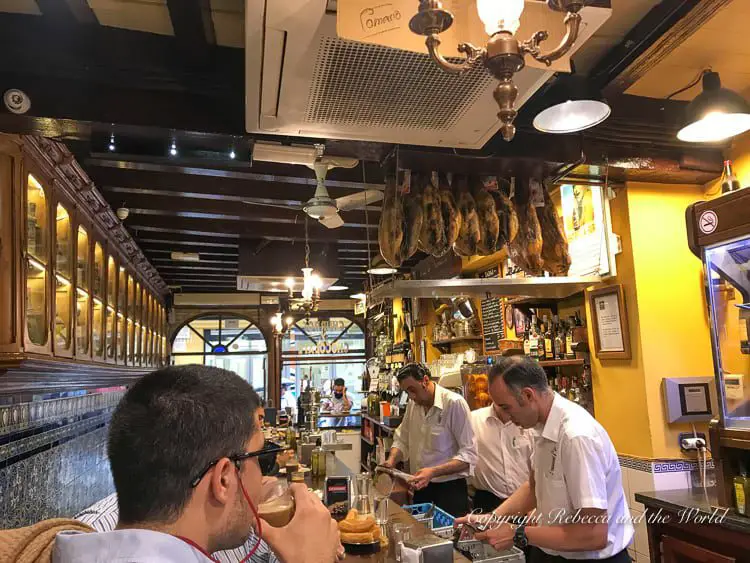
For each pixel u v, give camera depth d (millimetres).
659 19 2240
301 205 4332
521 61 1211
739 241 2373
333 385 9641
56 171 3123
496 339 4949
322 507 1150
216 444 799
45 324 2992
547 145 2592
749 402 2375
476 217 2547
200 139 2457
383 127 2100
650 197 3402
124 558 692
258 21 1502
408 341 7492
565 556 2057
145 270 6648
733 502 2311
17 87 2273
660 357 3260
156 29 2359
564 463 1981
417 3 1438
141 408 787
